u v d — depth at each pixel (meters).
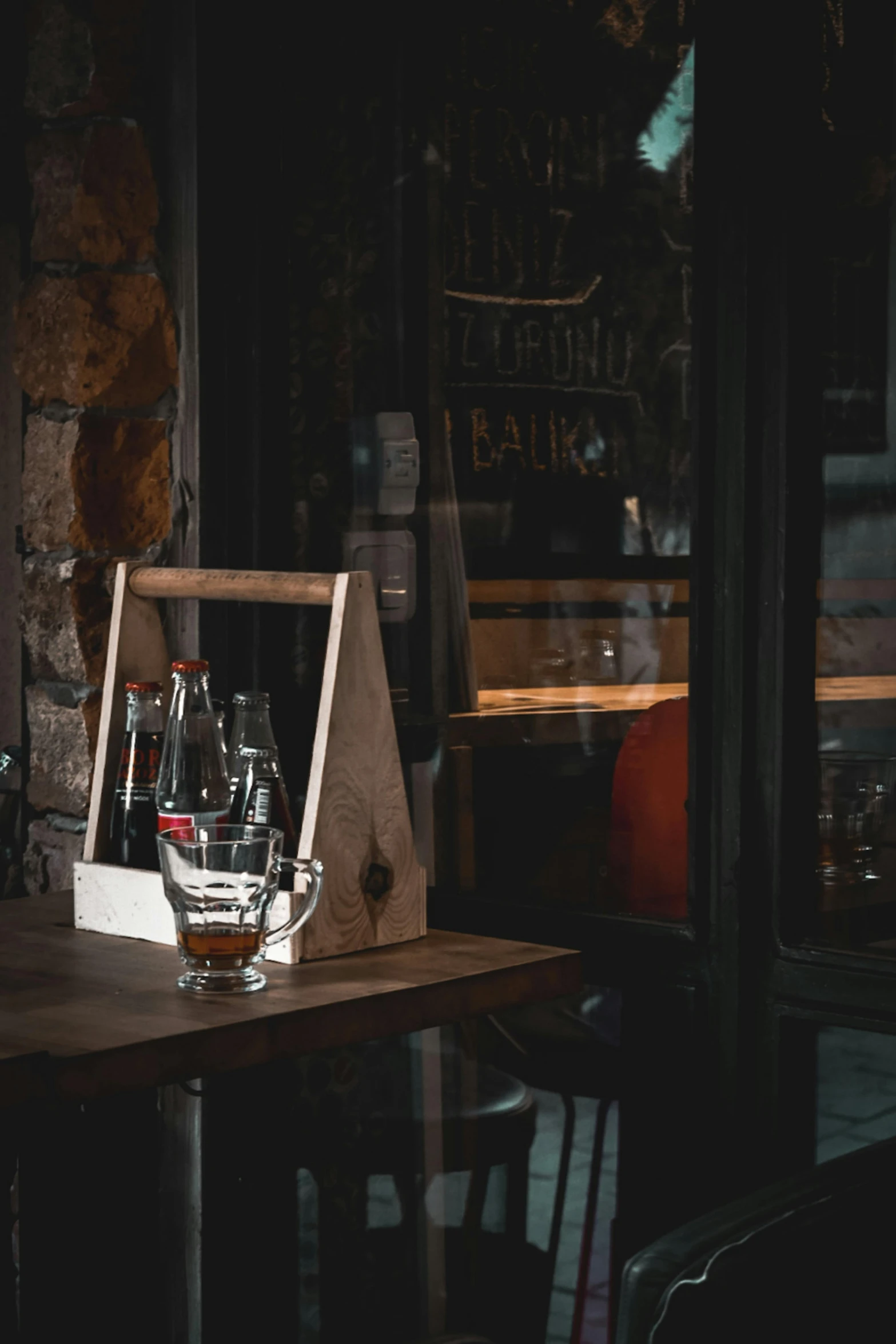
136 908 1.69
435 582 2.16
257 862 1.47
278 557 2.19
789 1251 1.01
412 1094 2.10
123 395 2.17
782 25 1.72
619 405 2.02
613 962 1.89
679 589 1.95
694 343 1.78
